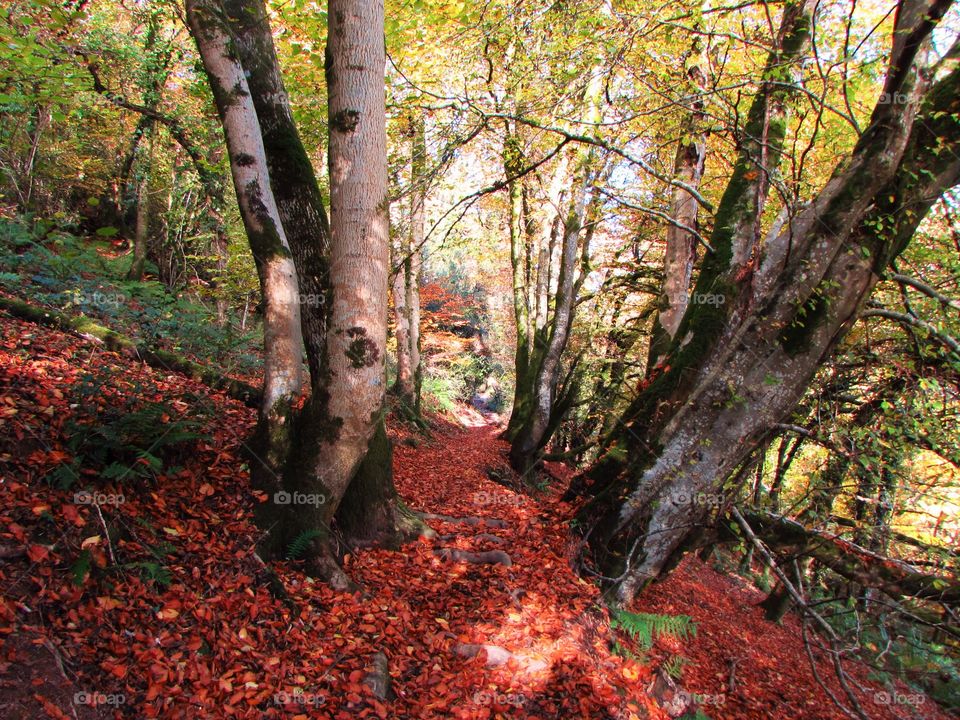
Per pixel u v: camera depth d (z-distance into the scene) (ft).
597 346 48.49
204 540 13.24
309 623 12.60
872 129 15.62
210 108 30.68
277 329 15.76
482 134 25.90
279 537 14.35
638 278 42.73
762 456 18.63
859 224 15.98
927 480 21.58
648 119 24.57
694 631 15.81
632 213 37.45
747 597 37.32
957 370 18.07
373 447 18.04
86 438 12.69
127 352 22.44
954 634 16.48
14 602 9.46
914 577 16.98
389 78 24.07
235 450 16.25
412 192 21.36
